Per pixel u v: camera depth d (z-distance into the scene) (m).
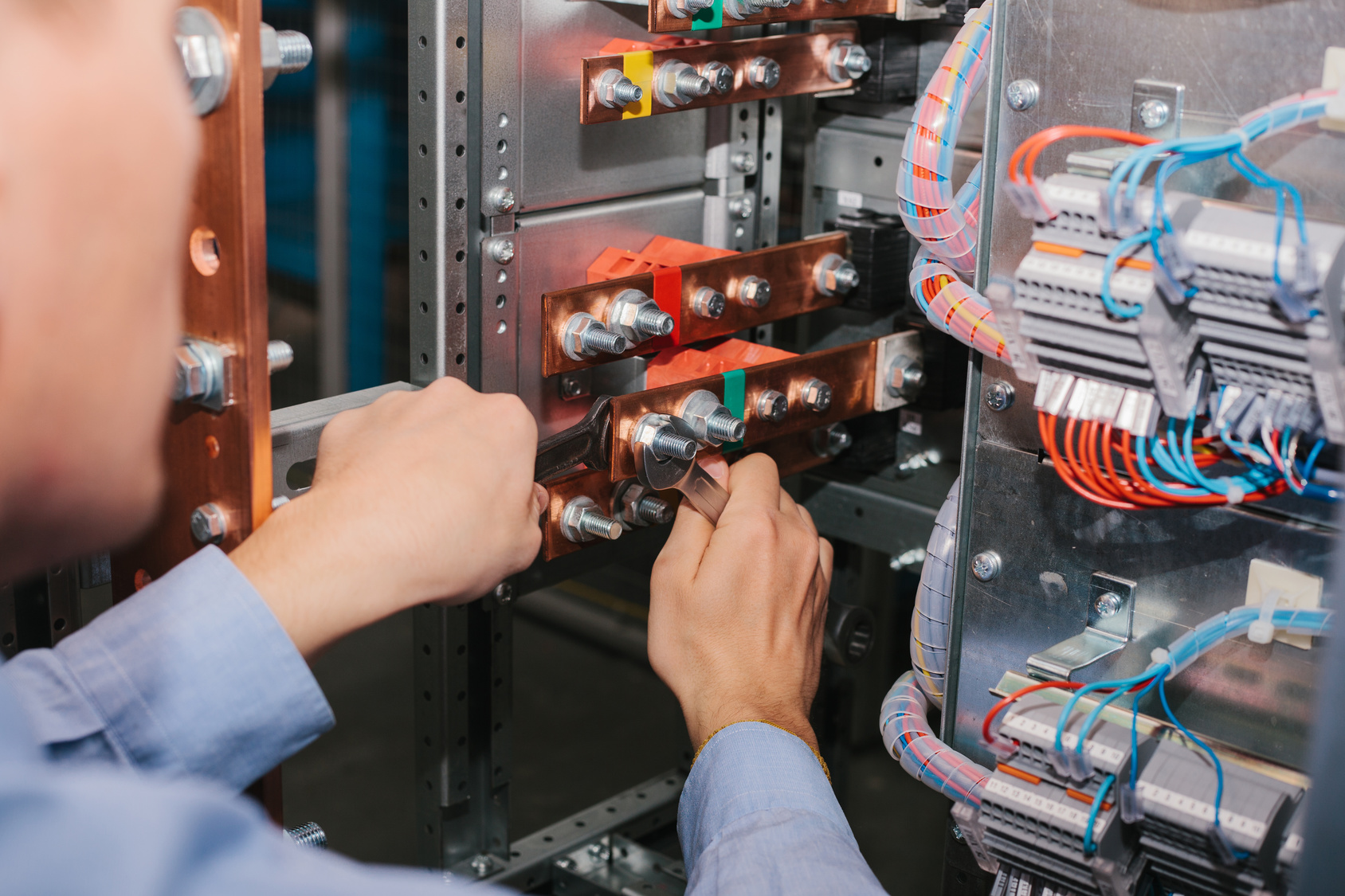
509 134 1.07
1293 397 0.72
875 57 1.29
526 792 2.19
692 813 0.80
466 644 1.26
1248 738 0.84
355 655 2.58
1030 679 0.91
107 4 0.35
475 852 1.38
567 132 1.12
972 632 0.99
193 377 0.68
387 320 3.05
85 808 0.28
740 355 1.23
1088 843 0.78
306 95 2.91
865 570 1.76
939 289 1.01
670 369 1.19
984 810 0.85
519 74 1.06
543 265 1.13
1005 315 0.77
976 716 1.00
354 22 2.85
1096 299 0.72
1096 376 0.77
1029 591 0.94
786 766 0.77
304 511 0.69
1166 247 0.69
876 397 1.29
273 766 0.65
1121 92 0.81
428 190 1.03
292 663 0.63
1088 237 0.73
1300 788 0.79
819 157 1.41
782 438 1.29
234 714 0.62
